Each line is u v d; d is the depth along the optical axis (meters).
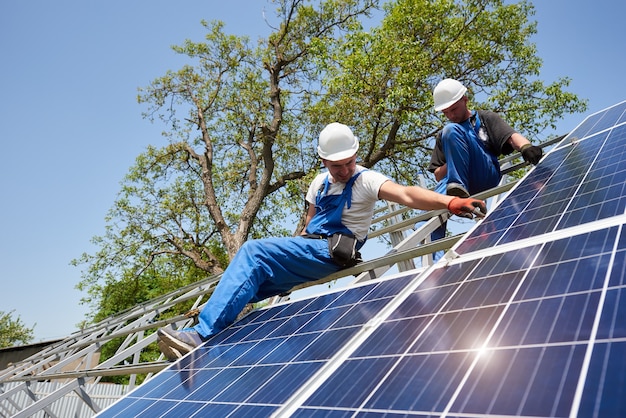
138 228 21.03
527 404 1.03
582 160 3.30
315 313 2.72
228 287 3.42
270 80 21.11
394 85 15.60
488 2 17.36
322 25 21.36
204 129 21.89
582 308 1.30
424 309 1.88
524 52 17.27
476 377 1.24
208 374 2.49
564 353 1.14
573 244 1.81
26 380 7.65
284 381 1.89
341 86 16.30
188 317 5.58
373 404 1.37
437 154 5.57
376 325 1.98
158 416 2.19
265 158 20.20
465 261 2.23
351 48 15.73
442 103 5.07
